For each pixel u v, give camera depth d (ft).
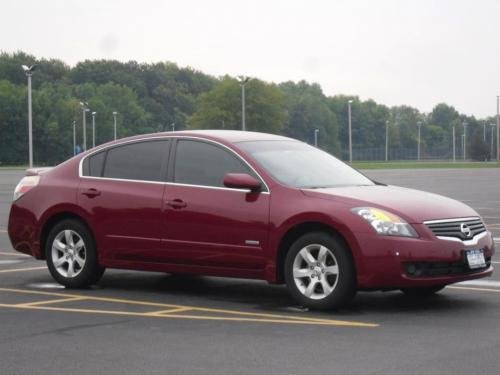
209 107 469.16
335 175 31.14
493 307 28.55
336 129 644.69
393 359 20.75
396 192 29.58
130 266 32.09
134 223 31.83
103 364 20.49
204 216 30.27
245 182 29.14
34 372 19.76
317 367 20.01
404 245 27.07
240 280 35.58
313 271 28.22
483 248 28.40
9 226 35.09
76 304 29.58
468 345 22.36
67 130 486.38
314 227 28.66
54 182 34.01
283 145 31.96
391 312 27.71
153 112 592.19
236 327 25.17
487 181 147.74
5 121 461.37
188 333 24.27
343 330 24.62
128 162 32.71
